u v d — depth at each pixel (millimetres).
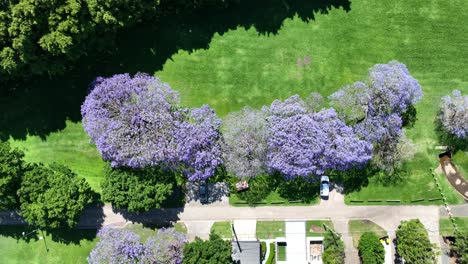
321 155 53750
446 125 56719
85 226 57375
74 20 49312
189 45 57562
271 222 57812
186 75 57500
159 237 54375
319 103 55312
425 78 58312
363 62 58125
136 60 57375
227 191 57688
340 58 58000
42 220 53312
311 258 57875
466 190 58312
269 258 57375
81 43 52219
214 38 57625
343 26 58062
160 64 57469
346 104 54312
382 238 57906
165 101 53312
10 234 57281
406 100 55000
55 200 52156
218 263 52438
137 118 52375
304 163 53156
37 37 50188
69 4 48719
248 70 57688
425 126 58281
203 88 57594
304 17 57938
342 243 56031
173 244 53750
